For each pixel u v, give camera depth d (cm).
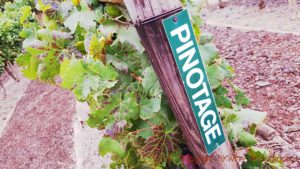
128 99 56
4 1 495
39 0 77
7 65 435
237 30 336
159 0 46
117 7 59
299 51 246
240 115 64
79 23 68
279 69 232
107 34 59
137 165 66
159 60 49
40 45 72
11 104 371
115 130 57
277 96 202
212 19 401
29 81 412
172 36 48
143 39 49
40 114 299
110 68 59
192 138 55
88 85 55
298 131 164
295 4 314
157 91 55
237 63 264
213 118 55
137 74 61
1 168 250
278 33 291
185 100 51
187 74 50
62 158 214
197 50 50
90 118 58
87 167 182
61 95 318
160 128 59
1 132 310
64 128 248
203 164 57
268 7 369
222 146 57
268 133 158
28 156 243
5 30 386
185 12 48
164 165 61
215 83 59
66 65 57
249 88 221
